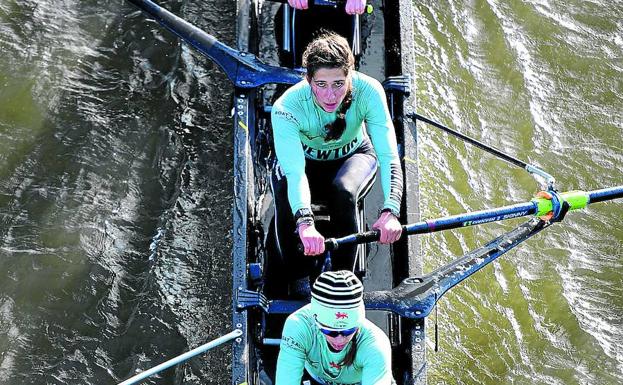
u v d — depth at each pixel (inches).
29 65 372.5
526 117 391.2
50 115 362.3
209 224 343.0
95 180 349.7
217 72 381.4
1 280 321.7
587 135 389.1
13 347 308.8
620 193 250.8
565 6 426.3
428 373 312.3
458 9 418.0
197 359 311.0
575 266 347.3
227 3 398.3
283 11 311.9
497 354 321.7
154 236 339.0
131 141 360.5
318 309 186.5
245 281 249.8
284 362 195.2
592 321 332.5
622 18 425.7
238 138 273.1
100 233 336.8
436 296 249.0
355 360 197.3
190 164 356.8
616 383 315.9
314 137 235.0
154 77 378.3
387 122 231.1
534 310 334.6
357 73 228.1
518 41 413.1
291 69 287.0
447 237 347.9
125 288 325.7
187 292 326.6
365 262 272.7
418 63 398.9
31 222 336.8
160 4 395.2
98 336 314.3
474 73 402.0
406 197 272.4
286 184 242.7
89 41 384.5
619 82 406.3
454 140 377.7
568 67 408.8
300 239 220.8
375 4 323.0
